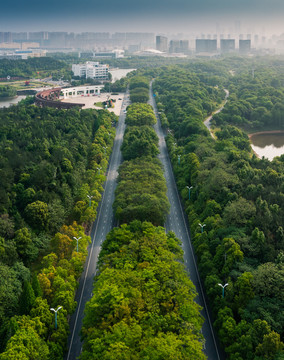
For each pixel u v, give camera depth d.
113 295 186.25
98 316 183.12
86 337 182.62
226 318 189.88
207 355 189.75
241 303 197.75
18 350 163.25
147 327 174.50
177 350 160.88
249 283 199.25
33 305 194.62
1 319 195.25
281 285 195.00
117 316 179.00
